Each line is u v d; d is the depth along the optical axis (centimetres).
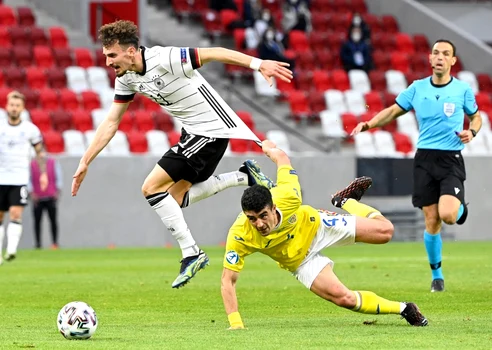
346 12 9169
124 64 2342
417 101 3080
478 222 7112
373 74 8156
